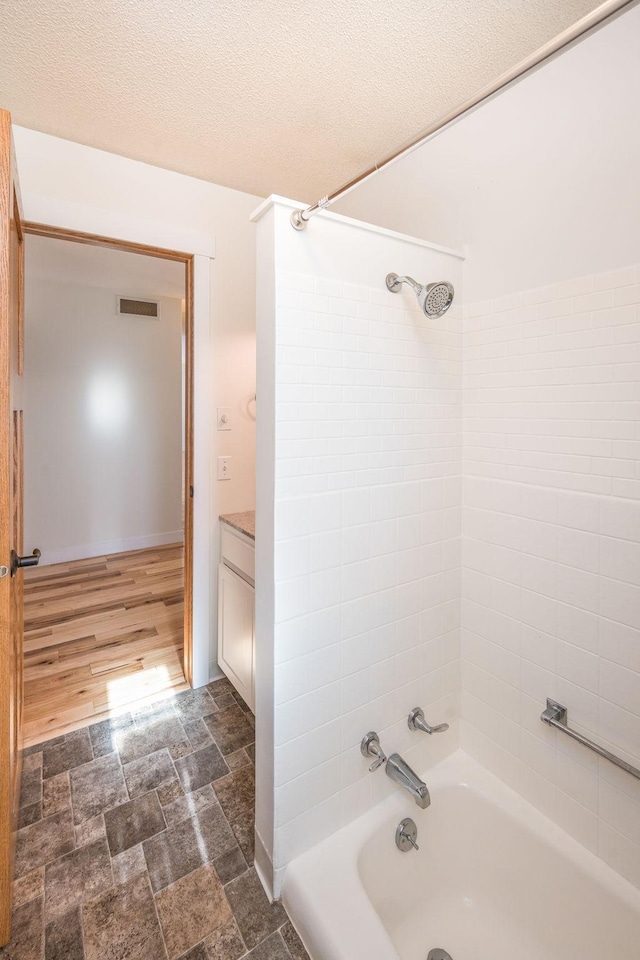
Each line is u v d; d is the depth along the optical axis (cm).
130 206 194
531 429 138
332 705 133
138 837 146
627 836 118
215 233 217
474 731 163
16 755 151
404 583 147
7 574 110
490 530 153
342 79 147
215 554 231
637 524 114
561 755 134
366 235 131
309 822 131
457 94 153
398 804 146
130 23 126
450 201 160
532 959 127
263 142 182
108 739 192
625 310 114
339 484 130
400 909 138
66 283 386
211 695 224
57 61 140
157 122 171
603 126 115
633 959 111
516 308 140
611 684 121
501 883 142
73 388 398
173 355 449
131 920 122
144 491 445
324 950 107
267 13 122
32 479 386
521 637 144
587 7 118
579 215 122
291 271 117
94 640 274
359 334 131
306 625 126
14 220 133
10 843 115
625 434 116
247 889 130
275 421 117
